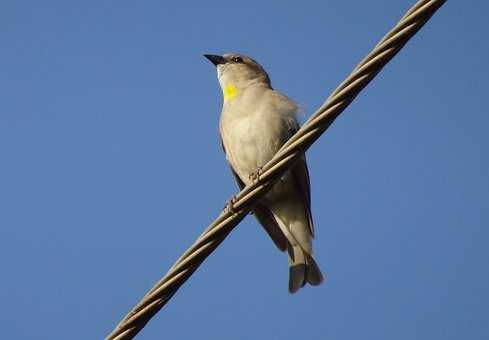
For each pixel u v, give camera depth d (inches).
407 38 248.1
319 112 261.3
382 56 249.4
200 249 270.8
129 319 260.8
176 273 265.9
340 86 255.9
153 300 262.2
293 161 272.7
